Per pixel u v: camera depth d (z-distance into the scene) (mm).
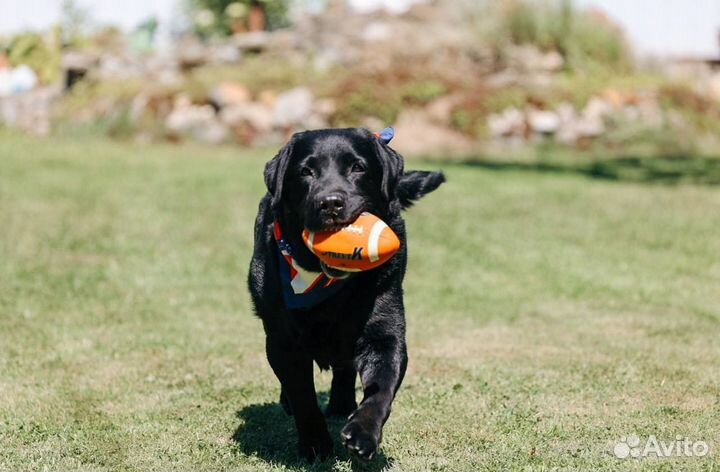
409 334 6879
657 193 13453
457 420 4758
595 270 9133
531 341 6641
